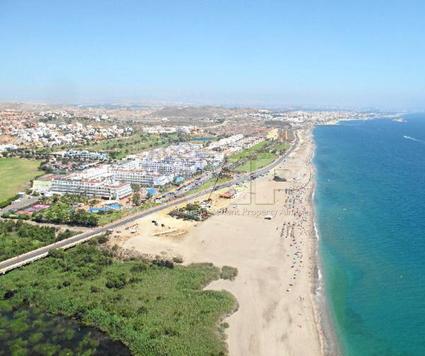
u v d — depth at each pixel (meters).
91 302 146.38
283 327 137.50
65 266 177.38
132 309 142.50
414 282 169.50
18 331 133.62
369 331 136.75
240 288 162.75
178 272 174.00
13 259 184.75
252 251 199.25
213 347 122.25
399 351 126.81
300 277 173.38
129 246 198.00
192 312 141.50
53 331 133.62
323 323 140.88
